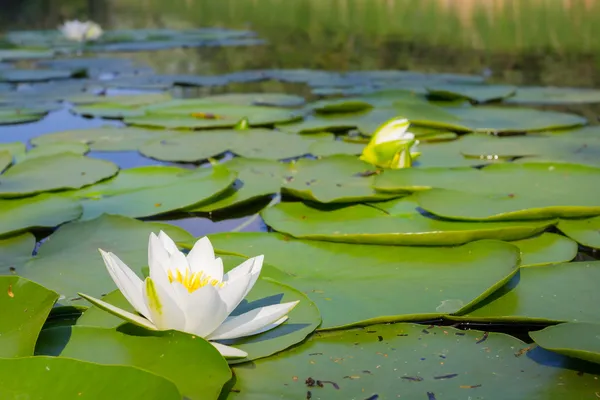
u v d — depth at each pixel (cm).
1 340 108
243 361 110
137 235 128
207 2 547
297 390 104
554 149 150
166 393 89
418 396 102
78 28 291
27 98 183
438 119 165
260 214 133
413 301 119
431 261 124
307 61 242
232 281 110
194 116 168
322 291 120
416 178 138
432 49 268
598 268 123
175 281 105
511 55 247
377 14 421
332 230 129
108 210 133
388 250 126
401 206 133
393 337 116
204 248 116
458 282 121
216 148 153
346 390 104
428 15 409
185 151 151
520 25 338
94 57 252
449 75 204
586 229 129
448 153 151
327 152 151
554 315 117
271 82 203
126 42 284
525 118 166
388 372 109
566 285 121
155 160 150
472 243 126
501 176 138
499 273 121
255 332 114
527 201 132
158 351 106
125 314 109
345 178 140
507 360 112
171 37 304
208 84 199
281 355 113
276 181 141
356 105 172
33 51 255
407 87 191
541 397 101
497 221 129
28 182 139
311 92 191
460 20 374
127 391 91
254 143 155
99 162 145
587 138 156
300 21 387
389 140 144
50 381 92
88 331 113
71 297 119
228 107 175
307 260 125
